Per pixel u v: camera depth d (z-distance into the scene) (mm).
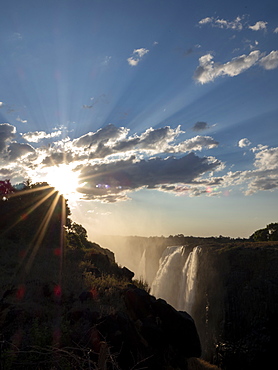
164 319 9695
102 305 9664
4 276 12102
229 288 45906
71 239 32344
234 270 47750
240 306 42188
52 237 27906
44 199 29266
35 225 27438
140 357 7387
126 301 10164
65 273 13758
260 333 37281
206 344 44031
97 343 6820
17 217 27078
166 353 8844
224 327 41969
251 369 35000
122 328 7711
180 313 10414
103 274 15602
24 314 7902
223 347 38844
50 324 7879
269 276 42031
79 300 10109
